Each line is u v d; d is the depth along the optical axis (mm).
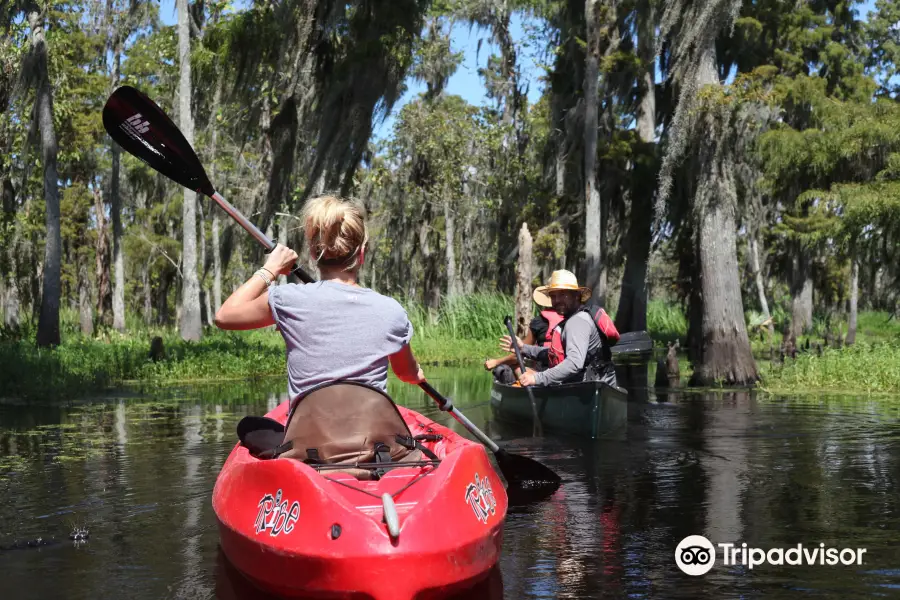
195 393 13938
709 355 15570
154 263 42938
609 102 25250
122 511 5535
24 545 4754
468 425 5859
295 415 3861
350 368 3885
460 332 25922
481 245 39125
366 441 3969
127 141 5066
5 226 26578
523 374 9461
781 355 20453
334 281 3992
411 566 3258
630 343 15984
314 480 3502
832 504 5625
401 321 4012
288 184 24359
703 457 7520
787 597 3852
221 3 24516
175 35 28641
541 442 8461
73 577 4164
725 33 24875
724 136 15930
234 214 4918
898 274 22969
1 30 23078
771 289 41062
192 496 5969
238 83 24328
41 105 20344
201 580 4102
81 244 43375
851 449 7848
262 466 3773
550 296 9703
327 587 3307
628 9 24438
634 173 24344
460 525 3521
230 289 47188
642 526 5121
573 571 4242
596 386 8336
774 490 6086
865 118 20000
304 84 24047
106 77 31641
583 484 6387
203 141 30453
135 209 42406
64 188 39594
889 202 18156
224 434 9039
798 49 31812
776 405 11547
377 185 37438
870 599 3822
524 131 35781
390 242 39125
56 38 27562
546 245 26172
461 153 36875
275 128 23922
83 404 12242
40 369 14422
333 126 23078
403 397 12602
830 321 37188
